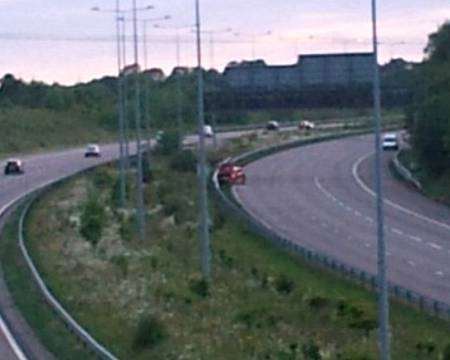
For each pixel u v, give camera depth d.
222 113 194.00
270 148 176.50
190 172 146.12
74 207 111.31
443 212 105.88
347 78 178.00
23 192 132.88
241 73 182.75
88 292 64.88
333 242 89.12
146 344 49.56
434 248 85.06
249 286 67.00
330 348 49.53
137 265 75.12
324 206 112.75
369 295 63.09
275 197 120.69
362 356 46.88
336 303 59.69
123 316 56.78
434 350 49.16
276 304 60.59
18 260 79.94
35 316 60.66
